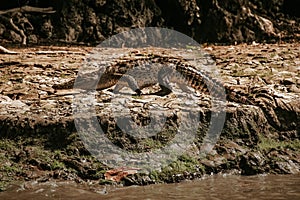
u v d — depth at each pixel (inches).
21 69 863.7
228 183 502.6
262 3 1572.3
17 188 471.2
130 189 478.3
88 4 1412.4
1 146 545.3
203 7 1469.0
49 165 515.2
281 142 614.5
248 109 620.7
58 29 1395.2
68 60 970.1
